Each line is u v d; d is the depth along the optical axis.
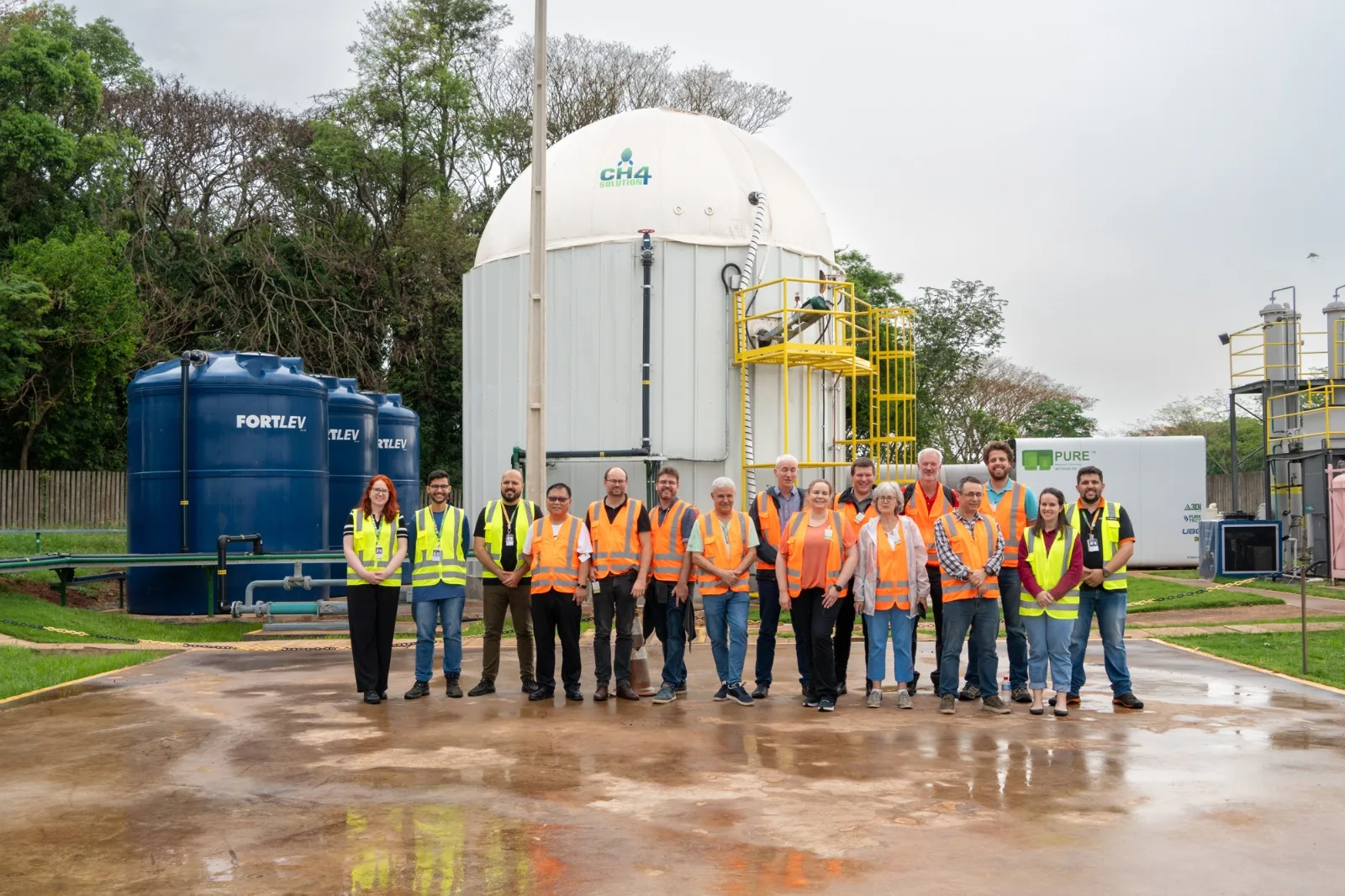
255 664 12.44
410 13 43.19
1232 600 18.72
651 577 9.96
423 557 10.04
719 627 9.81
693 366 19.08
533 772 6.95
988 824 5.79
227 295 39.12
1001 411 58.16
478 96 45.22
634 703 9.69
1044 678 9.18
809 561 9.40
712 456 19.09
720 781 6.72
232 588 18.08
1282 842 5.48
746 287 19.23
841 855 5.28
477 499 20.73
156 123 39.97
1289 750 7.63
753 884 4.87
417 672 10.02
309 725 8.57
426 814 5.98
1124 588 9.37
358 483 21.30
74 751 7.64
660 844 5.45
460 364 41.75
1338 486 22.64
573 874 5.01
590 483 19.27
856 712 9.23
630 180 19.52
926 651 13.41
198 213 41.22
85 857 5.27
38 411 33.03
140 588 18.33
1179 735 8.16
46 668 11.27
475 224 42.50
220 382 18.02
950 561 9.16
